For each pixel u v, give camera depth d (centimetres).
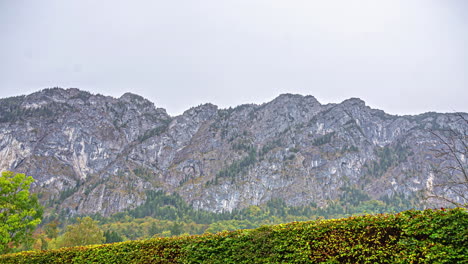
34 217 3325
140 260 1697
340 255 1154
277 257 1287
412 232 1035
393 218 1122
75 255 1934
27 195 3203
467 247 909
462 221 955
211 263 1453
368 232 1142
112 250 1830
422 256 981
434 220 1012
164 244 1672
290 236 1301
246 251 1379
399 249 1041
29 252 2194
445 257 930
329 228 1238
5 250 3291
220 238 1504
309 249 1228
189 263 1525
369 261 1084
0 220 3031
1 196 3088
